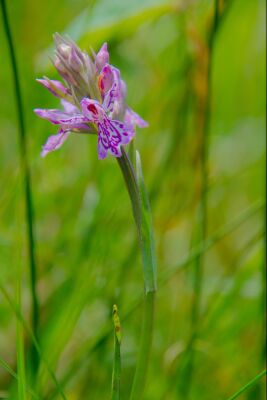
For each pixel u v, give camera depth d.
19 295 0.46
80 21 0.56
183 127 0.63
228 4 0.58
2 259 0.60
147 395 0.55
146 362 0.46
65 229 0.61
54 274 0.60
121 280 0.58
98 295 0.57
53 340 0.53
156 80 0.70
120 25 0.55
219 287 0.58
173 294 0.63
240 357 0.58
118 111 0.46
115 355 0.45
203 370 0.57
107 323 0.54
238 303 0.60
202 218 0.58
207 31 0.59
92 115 0.45
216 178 0.70
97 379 0.56
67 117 0.46
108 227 0.59
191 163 0.63
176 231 0.68
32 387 0.52
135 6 0.55
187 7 0.57
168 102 0.68
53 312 0.57
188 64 0.63
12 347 0.59
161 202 0.64
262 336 0.55
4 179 0.67
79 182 0.64
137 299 0.57
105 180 0.63
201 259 0.57
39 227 0.63
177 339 0.59
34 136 0.67
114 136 0.45
